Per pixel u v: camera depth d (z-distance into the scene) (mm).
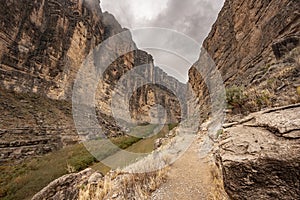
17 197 10836
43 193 6566
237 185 2619
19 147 22906
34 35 42531
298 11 12578
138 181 5328
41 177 12656
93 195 5324
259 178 2445
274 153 2494
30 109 32000
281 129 2865
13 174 15602
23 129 26109
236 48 23453
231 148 3207
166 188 5156
